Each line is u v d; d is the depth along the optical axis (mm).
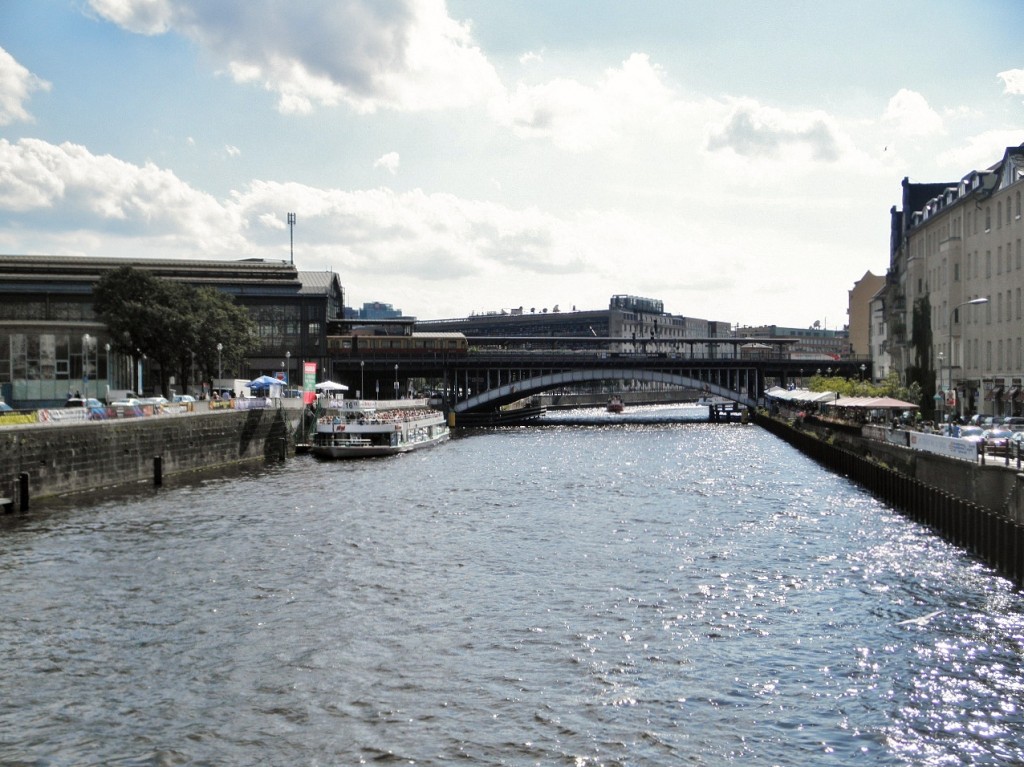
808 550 41000
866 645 27734
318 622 30312
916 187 122000
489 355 157625
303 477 70188
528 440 114125
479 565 38500
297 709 23422
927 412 95562
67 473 57562
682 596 33469
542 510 53656
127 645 28031
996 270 79062
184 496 58000
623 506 55281
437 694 24297
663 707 23406
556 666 26266
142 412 67375
